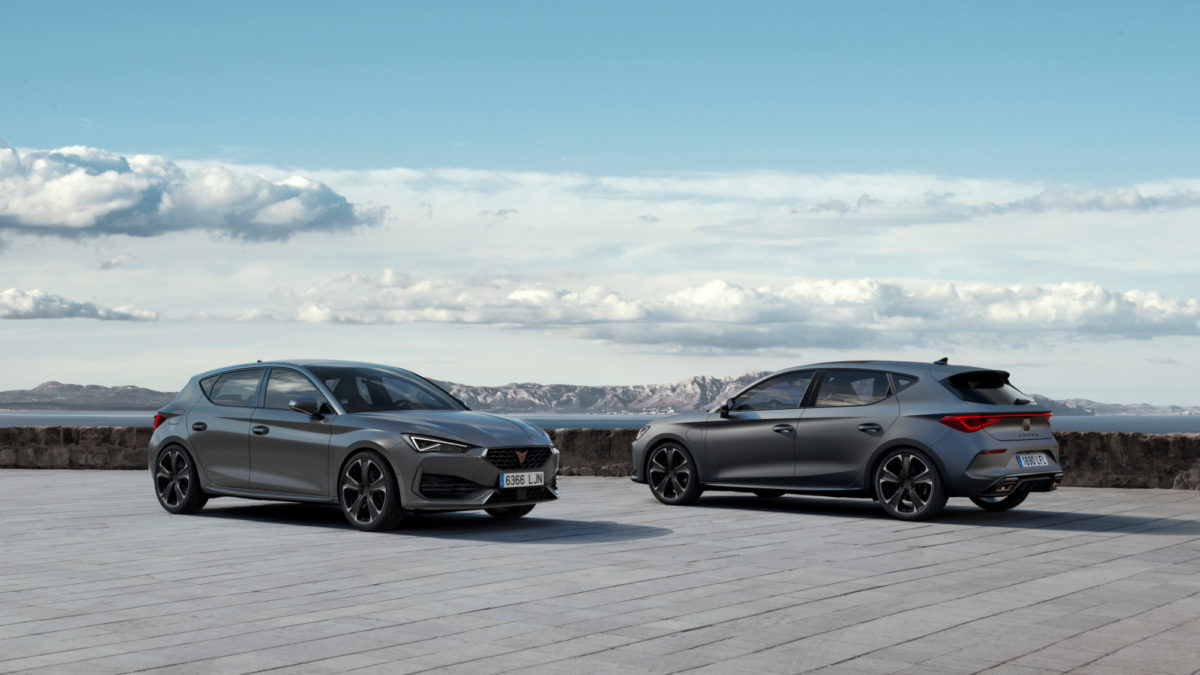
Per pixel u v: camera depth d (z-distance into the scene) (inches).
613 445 648.4
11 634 206.8
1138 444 545.6
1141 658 189.6
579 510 436.5
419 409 394.3
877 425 405.4
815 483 420.5
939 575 276.5
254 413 399.9
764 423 433.7
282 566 288.7
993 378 409.4
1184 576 276.8
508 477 362.6
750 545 331.3
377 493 365.1
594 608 232.2
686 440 454.9
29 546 328.2
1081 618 223.6
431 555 309.1
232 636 205.2
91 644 198.5
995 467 387.2
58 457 724.7
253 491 395.9
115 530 369.1
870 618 222.7
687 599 242.7
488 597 244.4
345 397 387.2
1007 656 190.9
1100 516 418.3
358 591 251.8
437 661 186.4
